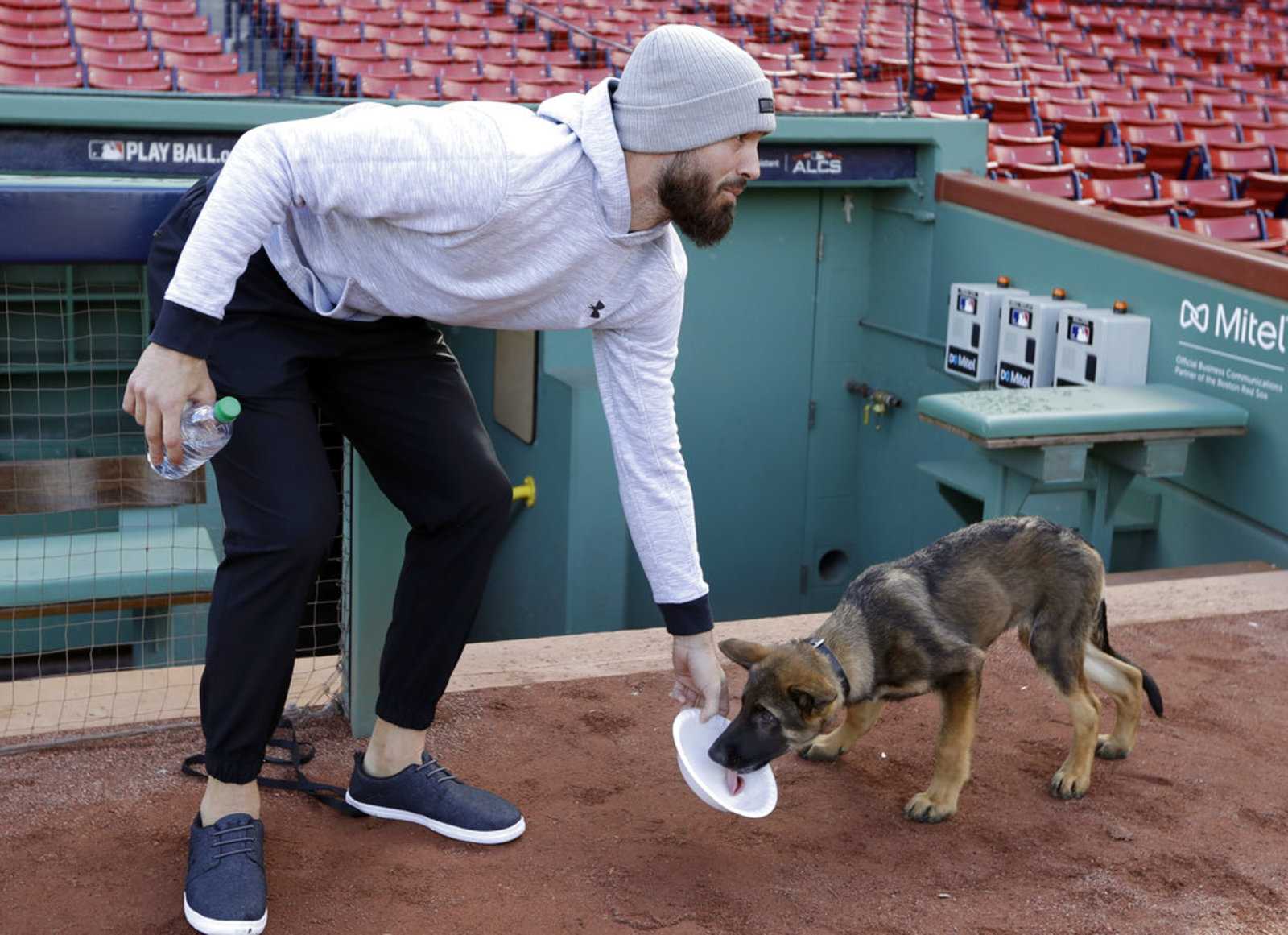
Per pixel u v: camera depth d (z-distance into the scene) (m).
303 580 2.94
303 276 2.86
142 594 6.25
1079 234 8.48
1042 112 12.79
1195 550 7.63
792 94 10.91
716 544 10.94
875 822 3.74
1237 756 4.23
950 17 15.93
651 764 4.01
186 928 3.05
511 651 4.86
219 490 2.97
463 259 2.76
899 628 3.69
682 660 3.44
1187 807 3.88
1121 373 7.93
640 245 2.98
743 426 10.77
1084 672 3.96
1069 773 3.93
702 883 3.36
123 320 6.97
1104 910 3.32
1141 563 8.08
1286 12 19.12
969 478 7.81
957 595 3.82
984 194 9.42
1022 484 7.32
